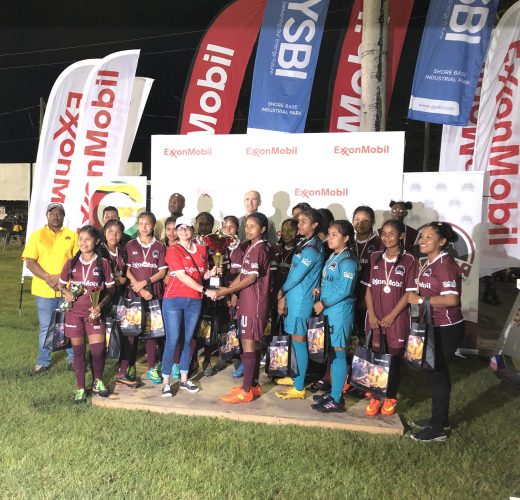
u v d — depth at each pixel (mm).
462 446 3707
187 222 5328
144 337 4691
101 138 7613
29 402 4379
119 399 4379
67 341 4441
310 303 4320
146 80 8258
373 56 6969
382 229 4008
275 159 6113
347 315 4117
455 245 6102
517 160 6484
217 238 4570
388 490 3072
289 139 6070
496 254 6602
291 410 4195
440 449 3648
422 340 3715
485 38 6508
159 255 4855
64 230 5406
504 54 6523
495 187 6609
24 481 3055
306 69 7070
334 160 5957
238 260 5129
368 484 3127
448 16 6582
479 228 5984
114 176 7082
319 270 4328
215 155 6273
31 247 5305
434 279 3797
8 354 5973
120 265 4770
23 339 6703
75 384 4902
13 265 16812
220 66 7824
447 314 3750
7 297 10617
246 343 4324
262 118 7215
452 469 3330
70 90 7590
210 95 7891
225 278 5027
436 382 3820
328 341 4125
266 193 6152
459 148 7418
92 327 4359
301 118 7113
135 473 3189
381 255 4141
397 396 4840
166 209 6449
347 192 5941
